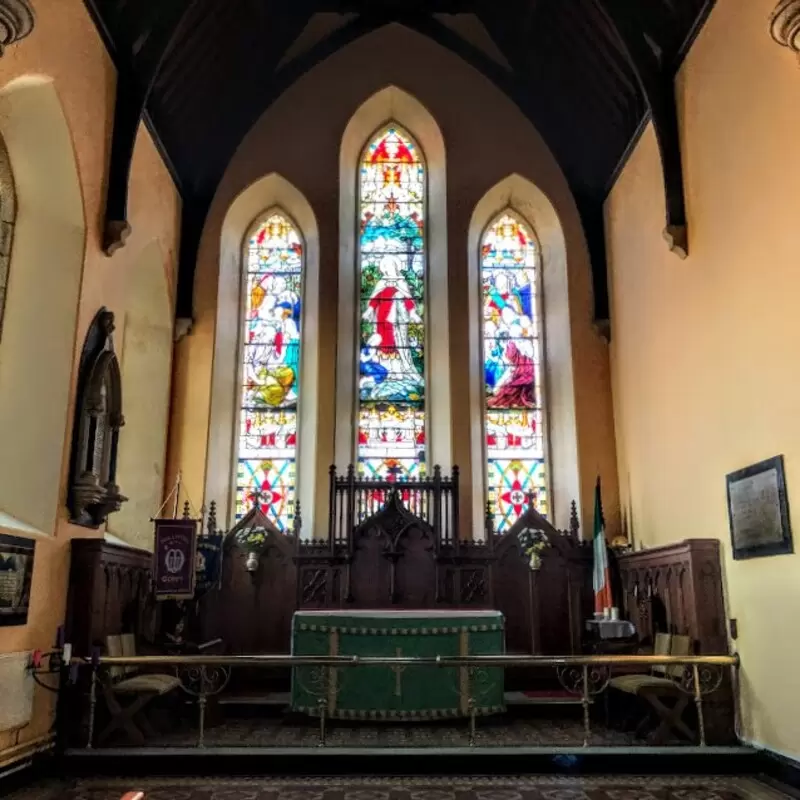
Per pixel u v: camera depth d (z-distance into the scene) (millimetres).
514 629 10742
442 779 6793
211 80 11250
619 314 11547
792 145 6688
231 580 10883
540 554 10922
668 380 9547
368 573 10945
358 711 8180
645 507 10367
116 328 9180
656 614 9164
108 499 8398
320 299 12125
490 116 12875
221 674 9711
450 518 11266
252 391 12344
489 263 12953
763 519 7090
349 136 12961
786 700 6727
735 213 7750
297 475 11984
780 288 6895
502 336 12641
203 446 11477
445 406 11930
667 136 9172
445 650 8422
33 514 7535
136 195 9914
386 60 13047
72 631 7648
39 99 7566
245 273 12852
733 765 7047
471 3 12664
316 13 12922
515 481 12039
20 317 8000
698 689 7348
